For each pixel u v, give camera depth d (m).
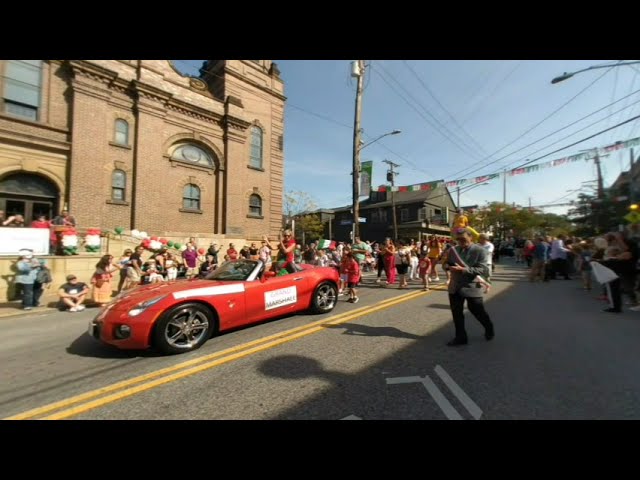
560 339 4.11
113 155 12.77
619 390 2.70
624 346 3.82
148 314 3.56
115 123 12.93
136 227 13.11
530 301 6.72
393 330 4.57
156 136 13.92
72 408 2.53
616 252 6.38
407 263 9.23
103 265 7.65
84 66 11.88
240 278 4.67
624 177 20.66
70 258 8.63
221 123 16.55
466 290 3.87
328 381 2.93
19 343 4.36
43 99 11.34
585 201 19.38
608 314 5.50
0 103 10.54
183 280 4.81
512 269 14.66
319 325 4.84
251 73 17.88
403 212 35.53
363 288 9.15
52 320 6.00
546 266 10.63
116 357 3.67
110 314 3.67
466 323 4.91
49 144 11.27
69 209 11.59
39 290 7.20
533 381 2.89
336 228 43.06
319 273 5.70
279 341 4.06
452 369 3.17
